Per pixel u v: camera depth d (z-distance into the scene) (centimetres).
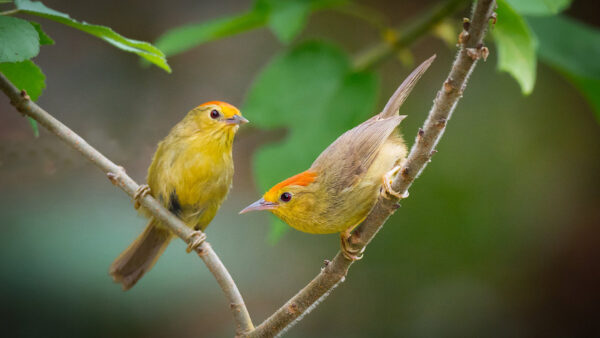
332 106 812
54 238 1142
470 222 1312
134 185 550
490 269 1302
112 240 1166
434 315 1265
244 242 1320
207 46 1551
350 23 1569
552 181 1356
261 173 777
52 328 1086
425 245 1312
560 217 1343
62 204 1187
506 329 1255
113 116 1402
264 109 808
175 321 1158
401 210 1321
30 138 1164
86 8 1523
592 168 1372
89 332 1097
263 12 850
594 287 1292
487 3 387
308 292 497
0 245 1123
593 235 1320
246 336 507
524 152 1369
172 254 1219
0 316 1072
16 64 521
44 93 1395
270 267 1302
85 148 535
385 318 1264
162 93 1473
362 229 482
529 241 1329
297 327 1270
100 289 1127
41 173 1179
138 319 1144
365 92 816
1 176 1153
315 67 820
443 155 1356
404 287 1289
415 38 880
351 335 1249
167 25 1564
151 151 1347
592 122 1395
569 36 835
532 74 632
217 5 1611
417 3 1602
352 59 873
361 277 1309
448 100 425
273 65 815
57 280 1116
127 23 1541
